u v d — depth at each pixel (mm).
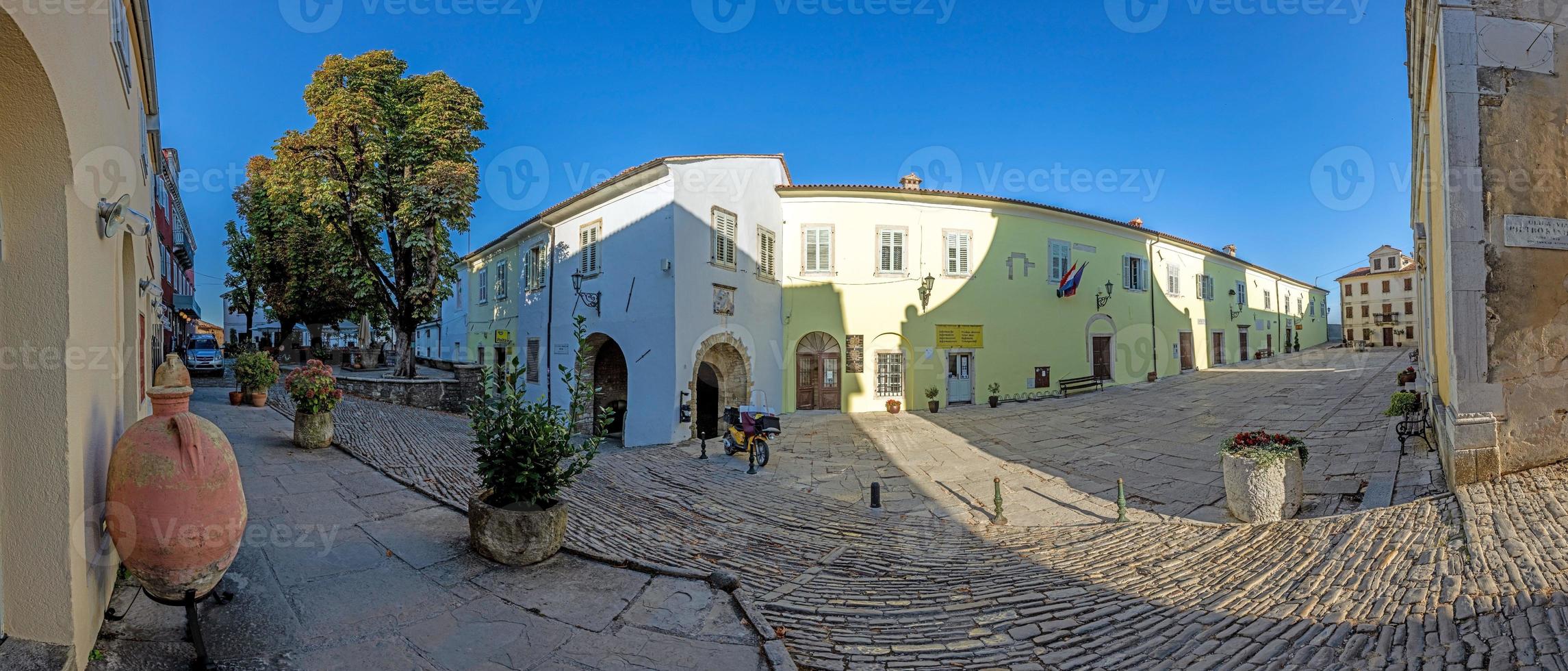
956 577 6051
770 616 4754
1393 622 4000
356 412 14773
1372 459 9312
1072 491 9930
